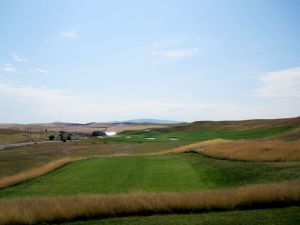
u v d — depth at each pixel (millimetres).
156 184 26469
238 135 91125
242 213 13984
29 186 28406
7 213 14539
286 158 30953
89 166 39250
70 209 14781
